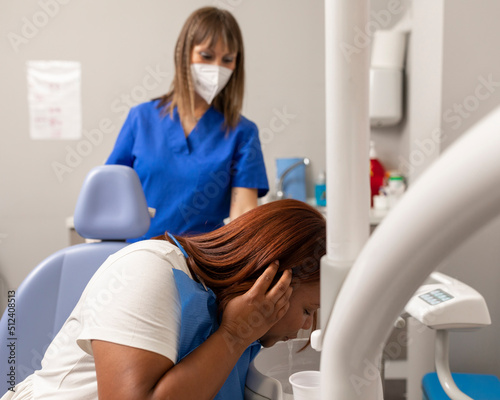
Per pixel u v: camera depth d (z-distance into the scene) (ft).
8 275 10.14
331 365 1.10
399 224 0.84
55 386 2.81
